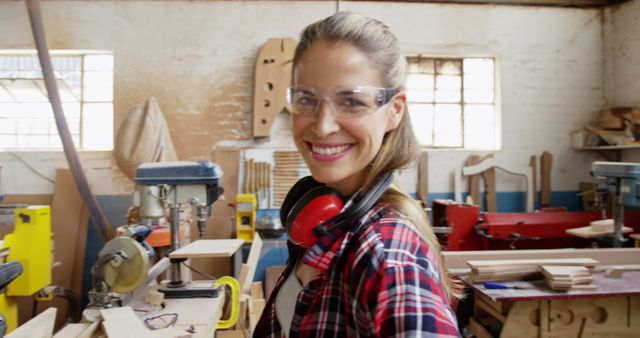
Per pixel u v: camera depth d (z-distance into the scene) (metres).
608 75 4.73
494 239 3.46
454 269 2.48
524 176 4.68
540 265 2.32
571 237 3.60
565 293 2.10
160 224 3.15
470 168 4.51
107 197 4.31
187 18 4.36
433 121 4.71
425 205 4.21
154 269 2.21
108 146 4.43
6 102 4.38
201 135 4.38
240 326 2.44
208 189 2.22
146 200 2.19
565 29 4.69
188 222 3.55
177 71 4.36
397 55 0.72
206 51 4.38
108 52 4.34
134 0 4.32
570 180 4.72
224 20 4.38
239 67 4.39
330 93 0.68
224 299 2.20
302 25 4.42
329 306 0.64
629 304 2.20
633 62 4.46
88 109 4.42
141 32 4.32
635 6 4.42
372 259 0.59
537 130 4.69
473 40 4.61
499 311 2.24
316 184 0.87
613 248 2.87
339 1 4.43
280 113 4.40
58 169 4.22
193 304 1.89
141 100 4.33
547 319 2.15
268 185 4.35
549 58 4.69
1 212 3.32
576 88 4.72
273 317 0.87
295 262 0.87
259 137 4.39
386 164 0.74
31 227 2.52
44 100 4.40
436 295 0.56
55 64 4.38
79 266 4.14
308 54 0.70
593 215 3.63
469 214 3.52
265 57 4.30
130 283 1.82
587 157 4.68
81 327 1.56
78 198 4.20
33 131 4.41
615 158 4.71
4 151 4.26
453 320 0.55
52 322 1.44
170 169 2.18
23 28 4.22
